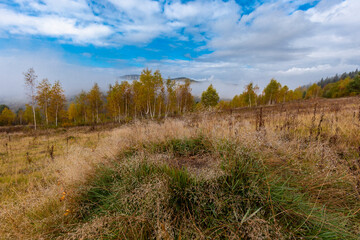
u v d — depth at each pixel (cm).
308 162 255
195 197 172
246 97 4744
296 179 214
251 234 129
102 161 323
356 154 278
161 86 3256
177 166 256
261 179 193
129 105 3669
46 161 523
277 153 275
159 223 149
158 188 182
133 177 222
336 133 366
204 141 375
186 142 392
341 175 213
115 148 375
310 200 184
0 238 173
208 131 400
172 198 188
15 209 216
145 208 172
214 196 174
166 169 230
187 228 153
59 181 277
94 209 212
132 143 411
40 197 243
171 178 204
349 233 143
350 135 362
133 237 154
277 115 758
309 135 373
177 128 467
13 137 1576
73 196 228
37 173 428
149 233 156
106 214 186
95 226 154
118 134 588
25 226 188
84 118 4584
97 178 266
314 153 274
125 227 156
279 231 137
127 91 3553
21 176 420
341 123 466
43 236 175
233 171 200
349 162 237
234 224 150
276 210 165
